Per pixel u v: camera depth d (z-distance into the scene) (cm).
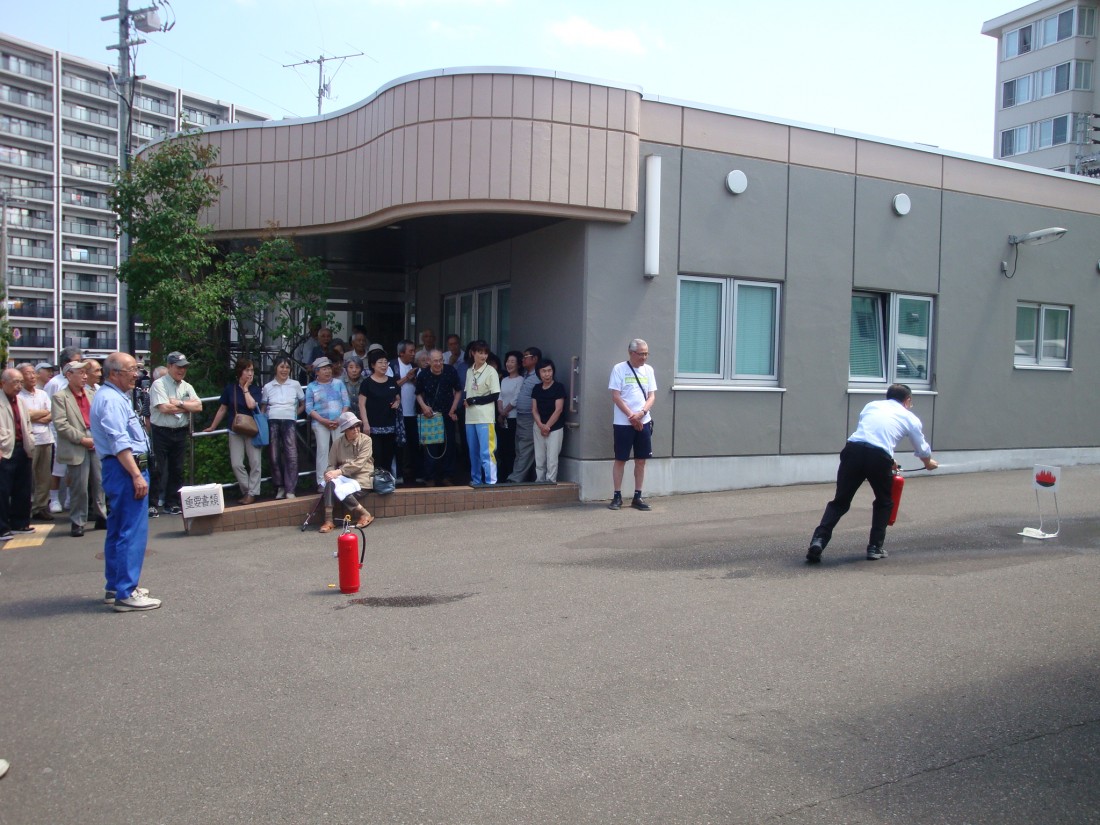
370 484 1020
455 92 1071
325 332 1363
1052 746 449
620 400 1077
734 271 1209
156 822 383
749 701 504
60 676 549
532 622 645
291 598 712
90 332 7319
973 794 403
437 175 1080
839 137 1283
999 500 1138
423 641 606
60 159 7112
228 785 413
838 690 520
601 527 979
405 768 428
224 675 548
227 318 1377
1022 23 5512
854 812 388
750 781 414
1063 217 1505
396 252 1491
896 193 1334
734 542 903
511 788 408
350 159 1251
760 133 1222
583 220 1120
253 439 1082
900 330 1365
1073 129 5200
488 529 970
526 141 1066
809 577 764
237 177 1376
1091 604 681
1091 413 1562
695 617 654
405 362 1249
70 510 983
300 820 382
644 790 406
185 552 875
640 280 1147
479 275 1421
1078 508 1079
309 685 531
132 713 493
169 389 1077
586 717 484
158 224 1305
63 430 959
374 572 792
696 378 1204
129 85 2348
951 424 1407
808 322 1266
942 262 1382
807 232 1260
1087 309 1546
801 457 1267
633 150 1120
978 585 735
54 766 434
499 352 1378
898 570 786
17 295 6875
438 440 1147
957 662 562
